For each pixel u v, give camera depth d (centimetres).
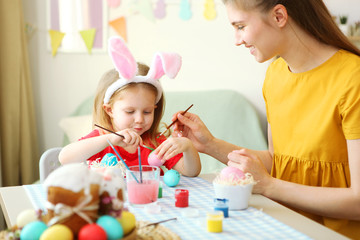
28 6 271
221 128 282
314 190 114
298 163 134
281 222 90
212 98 296
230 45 314
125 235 77
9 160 256
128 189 104
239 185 99
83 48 284
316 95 129
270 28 120
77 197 72
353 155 115
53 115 284
